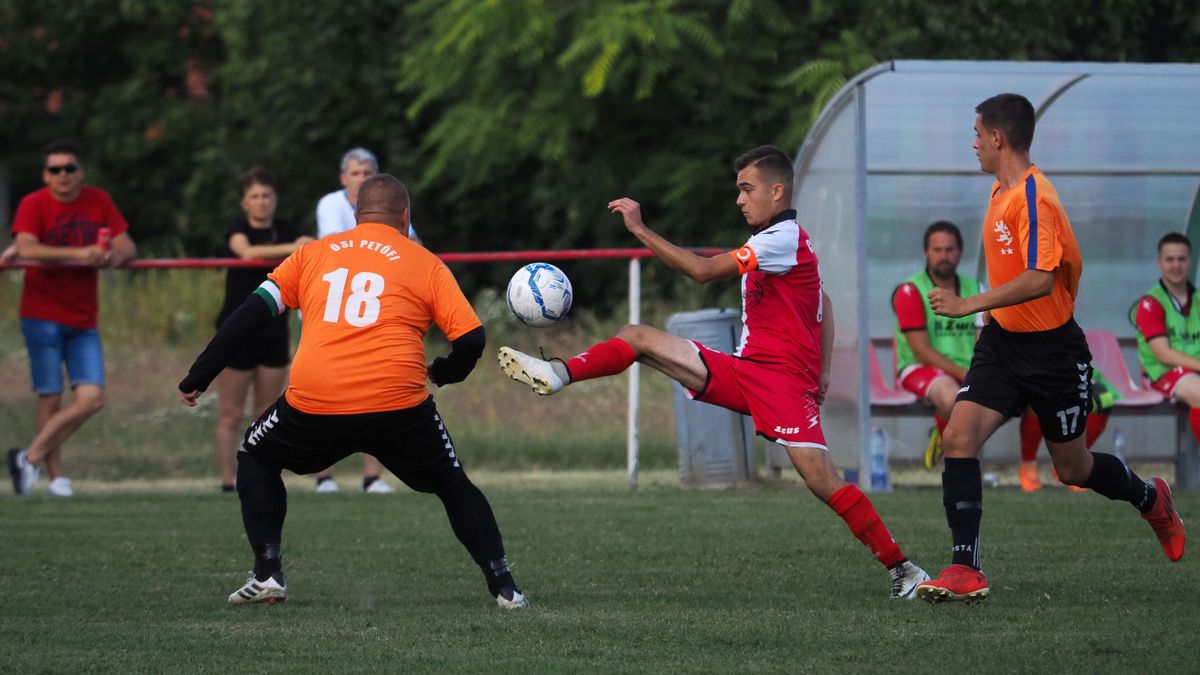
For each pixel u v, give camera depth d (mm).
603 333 45500
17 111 72750
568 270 58031
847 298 27844
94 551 20188
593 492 28141
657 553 19750
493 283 62594
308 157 62469
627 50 49688
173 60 72062
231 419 28953
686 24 48781
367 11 60500
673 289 54625
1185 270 29281
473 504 15602
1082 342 15508
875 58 47375
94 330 28516
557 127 51906
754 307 15805
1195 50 48406
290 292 15289
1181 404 29219
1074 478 16281
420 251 15422
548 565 18797
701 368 15688
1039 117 30172
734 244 53156
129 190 71312
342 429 14906
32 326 28141
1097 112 30250
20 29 72312
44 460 28734
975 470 15516
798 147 49219
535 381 15148
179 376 41000
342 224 27438
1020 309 15398
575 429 36906
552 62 51188
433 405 15289
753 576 17781
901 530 21547
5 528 22719
